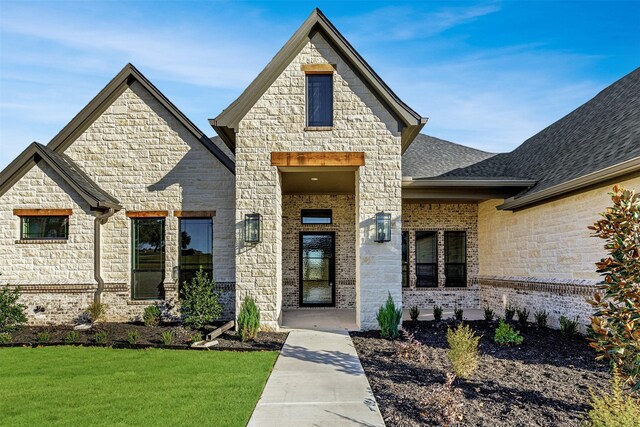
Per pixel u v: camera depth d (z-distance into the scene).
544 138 15.65
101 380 7.10
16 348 9.34
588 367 7.68
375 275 11.33
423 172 14.41
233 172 13.16
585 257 10.37
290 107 11.45
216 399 6.22
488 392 6.38
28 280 12.05
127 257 12.94
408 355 8.53
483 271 16.06
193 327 11.48
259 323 10.76
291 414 5.77
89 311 11.98
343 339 10.26
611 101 13.02
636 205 4.71
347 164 11.39
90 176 13.17
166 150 13.27
